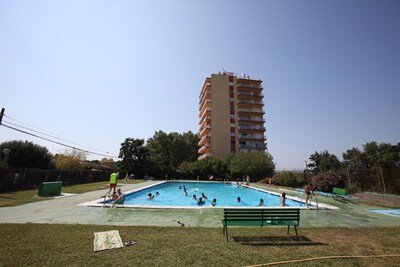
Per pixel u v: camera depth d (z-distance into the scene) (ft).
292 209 22.11
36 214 30.60
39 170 69.87
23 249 16.78
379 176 63.57
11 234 20.48
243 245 18.88
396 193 59.11
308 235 22.88
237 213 21.07
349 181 68.39
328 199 55.52
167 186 106.63
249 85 232.73
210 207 38.78
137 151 149.59
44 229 22.45
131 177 137.49
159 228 24.03
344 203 49.08
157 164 153.89
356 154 139.03
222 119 211.41
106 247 17.47
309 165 175.01
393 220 32.04
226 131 208.95
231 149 206.90
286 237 21.91
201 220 29.17
